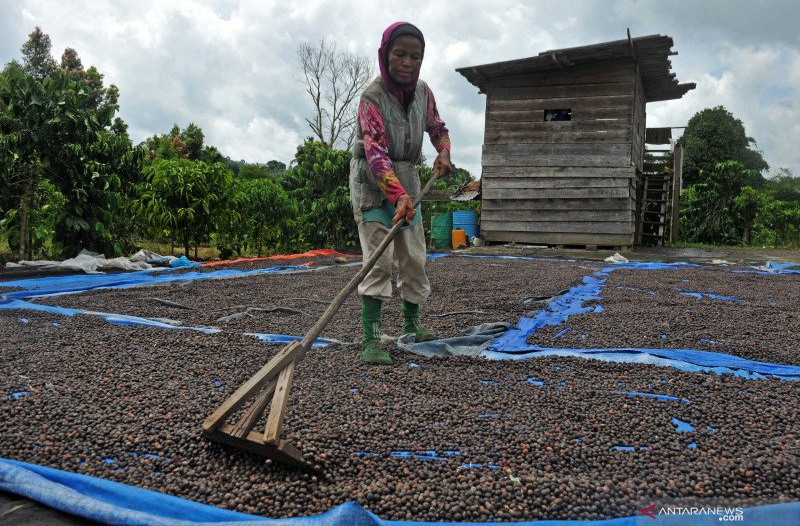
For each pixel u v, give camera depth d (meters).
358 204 3.27
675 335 3.88
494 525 1.60
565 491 1.75
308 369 3.00
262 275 7.42
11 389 2.62
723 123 27.02
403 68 3.14
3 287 5.91
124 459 1.98
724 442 2.15
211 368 2.99
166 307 4.95
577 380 2.90
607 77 12.55
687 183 27.30
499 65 12.45
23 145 7.59
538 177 13.15
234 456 1.97
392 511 1.68
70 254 8.31
